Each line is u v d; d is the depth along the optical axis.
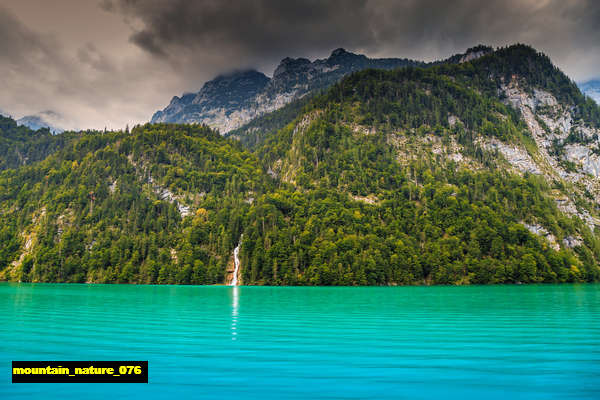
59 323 42.06
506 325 39.53
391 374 21.11
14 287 135.25
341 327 38.59
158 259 187.88
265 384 19.39
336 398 17.30
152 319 45.78
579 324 40.00
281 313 52.41
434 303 67.94
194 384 19.41
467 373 21.22
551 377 20.39
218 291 115.12
